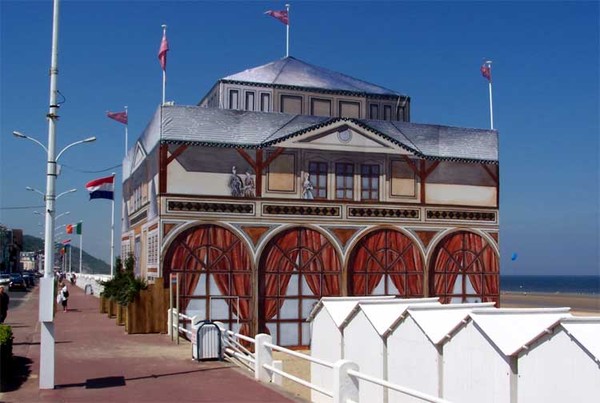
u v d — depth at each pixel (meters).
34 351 20.25
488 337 11.45
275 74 32.03
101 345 21.83
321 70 33.69
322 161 29.48
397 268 30.06
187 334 24.00
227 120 28.53
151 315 25.69
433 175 31.11
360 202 29.75
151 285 25.97
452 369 12.46
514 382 10.98
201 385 14.85
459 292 31.00
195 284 27.36
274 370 14.88
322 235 29.14
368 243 29.77
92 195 38.09
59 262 157.25
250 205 28.36
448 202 31.20
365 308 15.57
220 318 27.50
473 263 31.39
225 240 27.94
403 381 13.95
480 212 31.70
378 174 30.23
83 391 14.13
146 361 18.28
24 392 13.95
